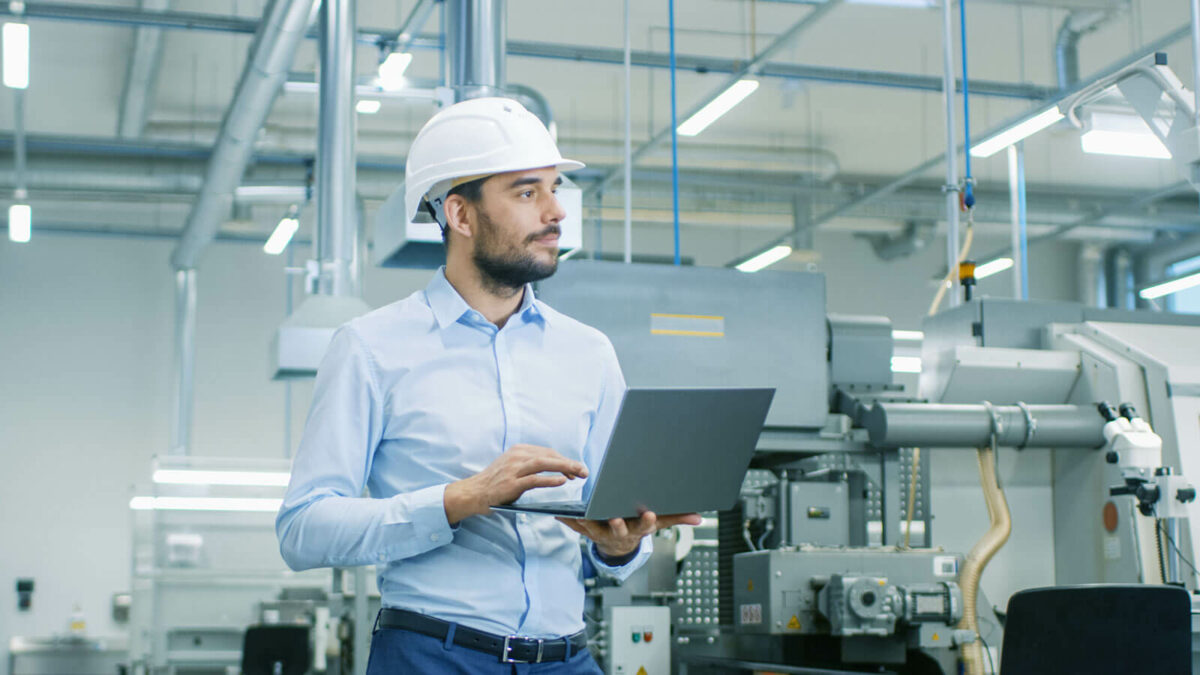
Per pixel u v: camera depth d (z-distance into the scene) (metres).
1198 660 2.78
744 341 3.08
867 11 7.01
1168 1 6.77
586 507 1.19
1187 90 3.22
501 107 1.36
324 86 4.62
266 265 9.99
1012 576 3.22
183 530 6.80
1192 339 3.32
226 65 7.63
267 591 6.83
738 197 9.14
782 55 7.68
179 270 9.25
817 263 10.40
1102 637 2.15
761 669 2.83
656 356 3.00
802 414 3.10
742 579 2.92
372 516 1.21
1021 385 3.25
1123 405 3.02
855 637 2.83
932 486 3.23
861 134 9.21
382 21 7.04
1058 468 3.28
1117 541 3.06
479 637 1.26
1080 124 3.73
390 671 1.26
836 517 3.05
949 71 4.13
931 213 9.57
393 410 1.31
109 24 6.38
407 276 10.11
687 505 1.29
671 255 10.70
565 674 1.30
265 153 8.05
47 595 9.22
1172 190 9.21
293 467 1.30
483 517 1.29
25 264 9.59
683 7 6.91
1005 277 11.24
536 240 1.32
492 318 1.38
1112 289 11.15
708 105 6.11
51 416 9.45
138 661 6.55
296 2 5.04
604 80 8.09
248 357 9.84
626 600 3.15
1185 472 2.98
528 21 7.12
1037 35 7.34
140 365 9.66
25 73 5.28
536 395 1.35
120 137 7.77
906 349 9.02
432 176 1.34
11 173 7.37
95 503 9.41
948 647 2.80
